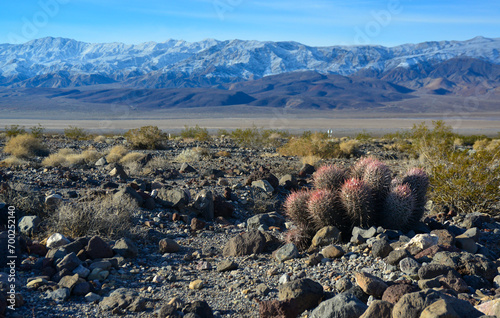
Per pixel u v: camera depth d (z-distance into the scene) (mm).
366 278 4086
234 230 7801
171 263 5855
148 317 4031
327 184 6426
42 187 10102
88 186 10492
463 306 3201
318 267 5203
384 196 6203
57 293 4430
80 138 34844
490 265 4535
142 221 7871
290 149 21484
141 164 15070
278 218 8312
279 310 3908
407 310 3191
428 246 5094
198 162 16844
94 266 5219
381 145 30000
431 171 10078
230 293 4672
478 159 8828
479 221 7492
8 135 31438
